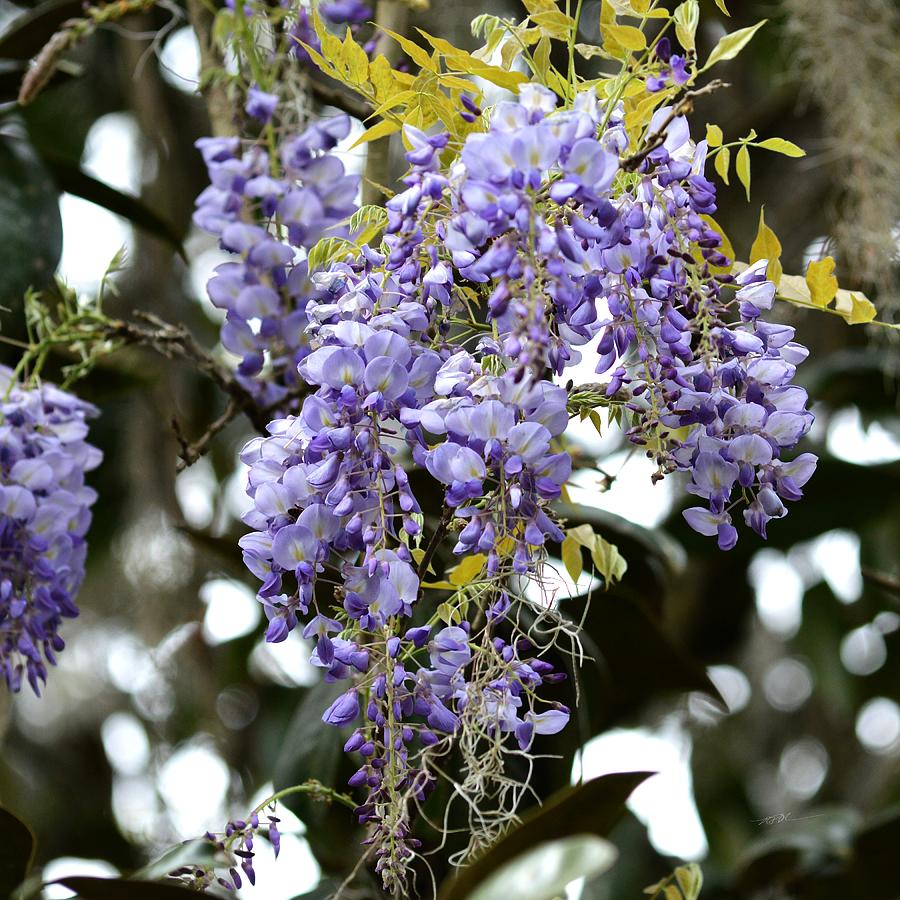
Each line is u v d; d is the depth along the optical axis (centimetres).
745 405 133
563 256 129
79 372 157
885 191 206
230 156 130
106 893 142
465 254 132
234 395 156
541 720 135
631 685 183
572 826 135
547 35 141
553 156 129
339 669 132
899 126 208
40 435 153
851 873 196
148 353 223
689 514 136
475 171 129
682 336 134
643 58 140
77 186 189
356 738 133
